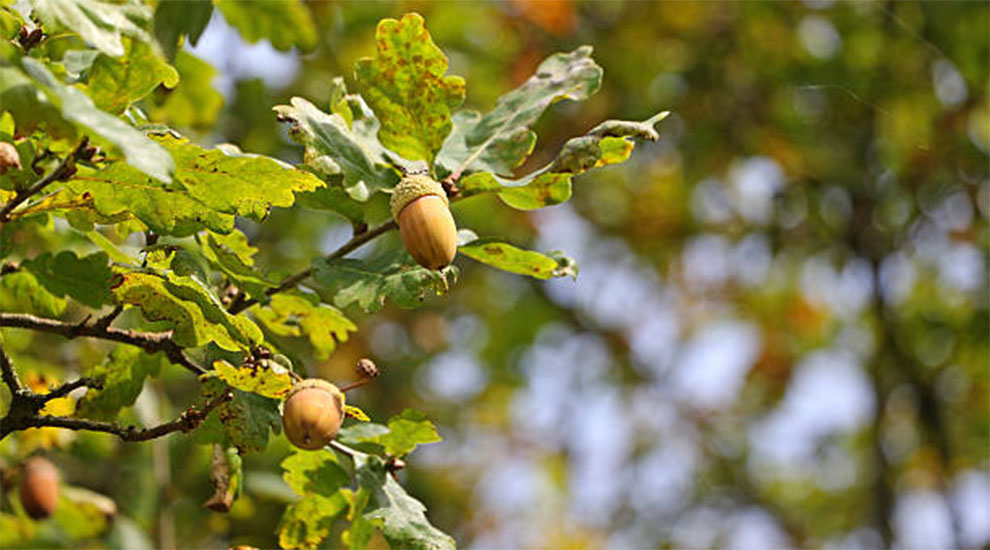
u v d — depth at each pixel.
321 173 3.40
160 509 6.77
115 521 6.46
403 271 3.50
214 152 2.89
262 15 5.61
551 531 13.91
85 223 3.13
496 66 10.56
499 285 12.77
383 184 3.49
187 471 7.28
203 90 5.43
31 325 3.25
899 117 11.49
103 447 5.97
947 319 12.98
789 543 15.48
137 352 3.79
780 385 14.51
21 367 5.11
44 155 2.83
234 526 7.53
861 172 12.12
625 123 3.44
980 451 13.90
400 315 10.66
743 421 14.99
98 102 2.81
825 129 12.02
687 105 12.11
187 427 3.22
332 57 8.82
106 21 2.71
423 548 3.65
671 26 11.95
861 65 11.45
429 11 9.73
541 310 13.41
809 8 11.74
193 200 3.00
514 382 13.41
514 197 3.51
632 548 14.61
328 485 3.76
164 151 2.50
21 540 6.09
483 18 10.38
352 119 3.60
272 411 3.41
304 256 8.58
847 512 15.63
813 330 14.26
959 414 13.84
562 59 3.81
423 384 11.19
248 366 3.11
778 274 13.70
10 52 2.46
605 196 13.25
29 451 5.43
